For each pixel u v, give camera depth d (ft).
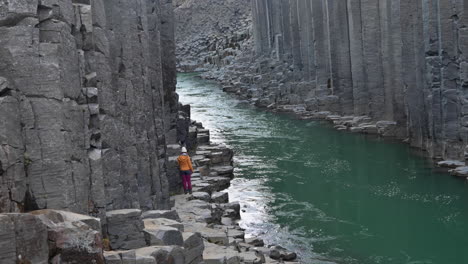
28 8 31.91
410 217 71.77
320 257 59.57
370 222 70.79
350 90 140.05
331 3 144.05
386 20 119.44
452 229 67.36
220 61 295.07
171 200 66.69
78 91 36.42
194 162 91.97
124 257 31.60
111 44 47.39
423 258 59.36
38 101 31.94
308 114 154.40
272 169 99.50
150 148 55.67
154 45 63.10
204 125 149.18
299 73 171.83
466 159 88.69
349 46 140.26
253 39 257.75
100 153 37.58
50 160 32.01
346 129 131.95
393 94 118.73
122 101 49.06
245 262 49.01
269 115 161.89
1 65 31.48
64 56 33.76
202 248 41.50
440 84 96.22
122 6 49.90
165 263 34.73
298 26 171.22
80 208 34.24
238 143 123.54
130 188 48.03
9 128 30.30
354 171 95.09
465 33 89.10
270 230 68.64
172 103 83.30
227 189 87.71
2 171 29.53
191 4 367.04
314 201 80.23
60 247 28.12
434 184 84.84
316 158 106.11
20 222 26.76
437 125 97.40
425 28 97.86
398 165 96.94
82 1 39.96
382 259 59.11
